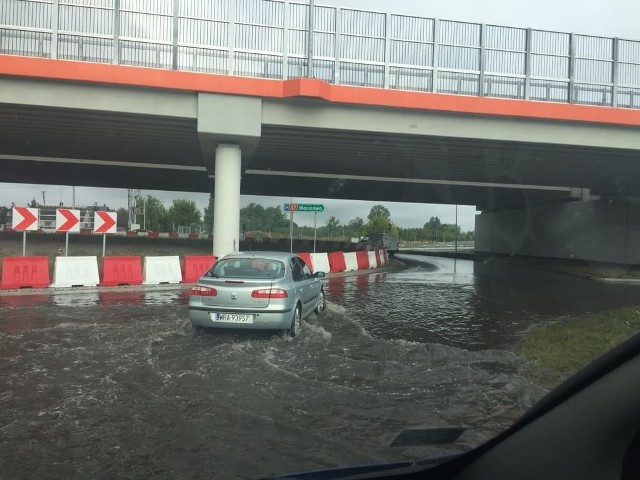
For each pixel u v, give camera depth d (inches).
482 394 229.3
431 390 235.1
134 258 660.7
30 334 343.3
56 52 690.2
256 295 330.0
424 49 777.6
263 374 255.8
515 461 81.3
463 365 279.9
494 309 506.3
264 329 331.3
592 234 1268.5
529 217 1551.4
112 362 274.2
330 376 255.1
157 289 622.2
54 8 690.2
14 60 663.8
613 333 358.0
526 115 781.9
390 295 608.7
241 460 160.9
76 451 166.6
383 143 849.5
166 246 1379.2
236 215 794.2
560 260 1349.7
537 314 476.7
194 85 712.4
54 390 227.0
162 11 719.1
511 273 1023.0
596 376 76.7
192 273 687.1
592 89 816.9
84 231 1892.2
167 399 217.0
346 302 538.9
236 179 794.2
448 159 964.6
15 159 1065.5
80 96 695.7
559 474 76.0
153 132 821.2
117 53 706.2
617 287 777.6
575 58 809.5
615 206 1224.8
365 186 1354.6
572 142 814.5
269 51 743.7
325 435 181.0
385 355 299.6
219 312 332.5
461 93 784.9
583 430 75.3
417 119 776.9
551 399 80.8
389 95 751.7
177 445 171.8
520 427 83.6
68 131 821.2
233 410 204.7
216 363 274.1
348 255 991.6
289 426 189.0
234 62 735.7
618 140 826.2
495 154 911.7
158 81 700.7
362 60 761.6
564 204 1378.0
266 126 761.0
